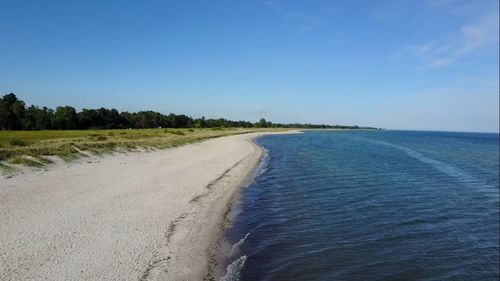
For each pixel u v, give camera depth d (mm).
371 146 83625
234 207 20828
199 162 38875
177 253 12742
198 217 17531
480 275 13594
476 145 114625
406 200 25266
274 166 41031
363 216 20344
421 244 16406
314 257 13945
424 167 45406
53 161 27891
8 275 9875
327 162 46031
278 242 15328
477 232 18906
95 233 13781
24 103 104188
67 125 105188
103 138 51625
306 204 22594
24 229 13438
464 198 27328
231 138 94500
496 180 37500
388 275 12945
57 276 10086
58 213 15766
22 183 20609
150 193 21500
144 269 11148
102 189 21250
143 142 49969
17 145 35344
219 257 13008
